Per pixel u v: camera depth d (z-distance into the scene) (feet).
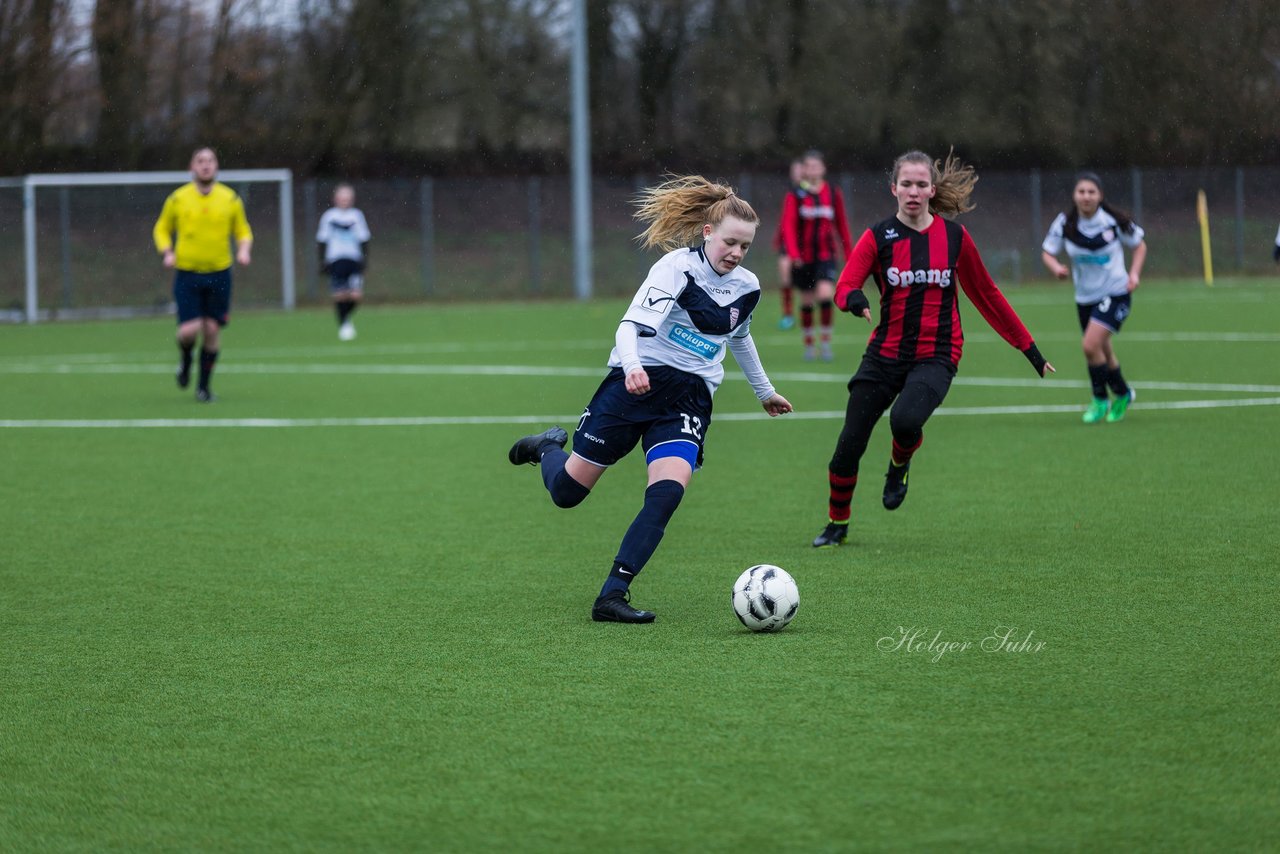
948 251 80.79
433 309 347.97
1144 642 60.54
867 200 462.19
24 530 91.15
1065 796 43.04
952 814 41.81
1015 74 463.83
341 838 41.14
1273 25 430.20
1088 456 116.06
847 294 79.92
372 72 454.81
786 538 86.28
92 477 112.47
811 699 53.06
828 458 119.65
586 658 59.47
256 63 440.45
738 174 486.38
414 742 49.14
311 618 67.72
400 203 421.18
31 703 54.54
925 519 91.30
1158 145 444.96
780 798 43.27
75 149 423.23
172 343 255.50
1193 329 246.47
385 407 158.81
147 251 352.69
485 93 471.62
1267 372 179.83
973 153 472.03
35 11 405.80
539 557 81.97
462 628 65.21
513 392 173.06
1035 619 64.90
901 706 51.96
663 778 45.16
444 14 462.60
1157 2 438.81
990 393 165.48
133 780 46.09
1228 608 66.44
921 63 475.31
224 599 71.97
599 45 482.69
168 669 59.16
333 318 321.93
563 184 439.22
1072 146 457.68
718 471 113.19
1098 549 80.74
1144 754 46.47
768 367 200.03
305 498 102.73
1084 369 191.62
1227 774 44.60
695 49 487.20
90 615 68.90
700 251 66.54
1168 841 39.75
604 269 413.39
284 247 354.74
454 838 40.96
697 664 58.18
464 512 96.89
